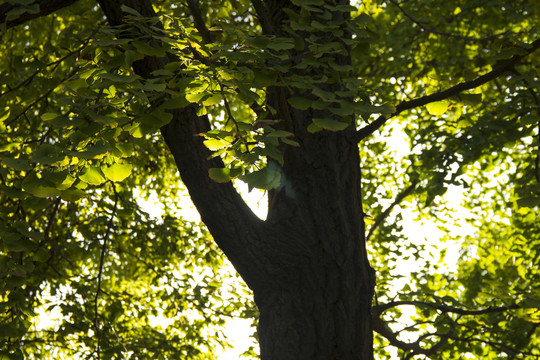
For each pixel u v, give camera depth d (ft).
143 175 28.17
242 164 10.07
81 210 25.43
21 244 11.84
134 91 9.40
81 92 10.25
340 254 14.01
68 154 8.76
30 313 13.41
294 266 13.93
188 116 13.38
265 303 13.98
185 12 16.22
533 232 28.73
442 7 30.76
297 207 14.21
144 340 25.48
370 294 14.53
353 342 13.64
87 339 22.31
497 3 26.25
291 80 11.66
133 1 12.45
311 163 14.37
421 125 32.40
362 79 11.43
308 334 13.50
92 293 23.66
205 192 13.62
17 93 18.25
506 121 18.21
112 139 9.61
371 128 14.82
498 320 20.63
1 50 22.58
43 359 24.21
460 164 18.90
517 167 29.32
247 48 11.03
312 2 11.59
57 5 13.16
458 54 30.32
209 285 23.94
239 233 13.82
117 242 26.53
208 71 10.64
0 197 19.86
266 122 10.26
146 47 10.12
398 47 30.14
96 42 9.84
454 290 33.01
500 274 32.37
